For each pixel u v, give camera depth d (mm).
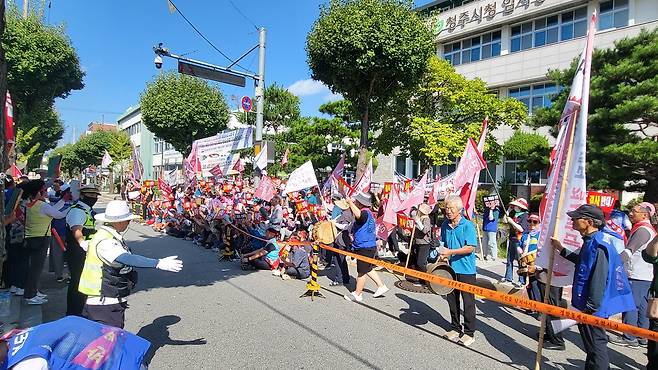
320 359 4645
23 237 6332
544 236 4512
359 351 4906
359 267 7023
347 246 8164
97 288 3807
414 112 19578
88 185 5629
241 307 6492
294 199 12430
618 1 21422
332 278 8766
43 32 17906
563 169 4367
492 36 27203
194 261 10172
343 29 11812
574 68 14367
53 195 9766
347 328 5684
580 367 4719
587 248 3971
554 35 24109
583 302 3951
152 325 5594
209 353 4715
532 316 6594
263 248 9094
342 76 12750
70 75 19031
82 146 55062
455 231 5414
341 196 11531
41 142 37219
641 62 12711
